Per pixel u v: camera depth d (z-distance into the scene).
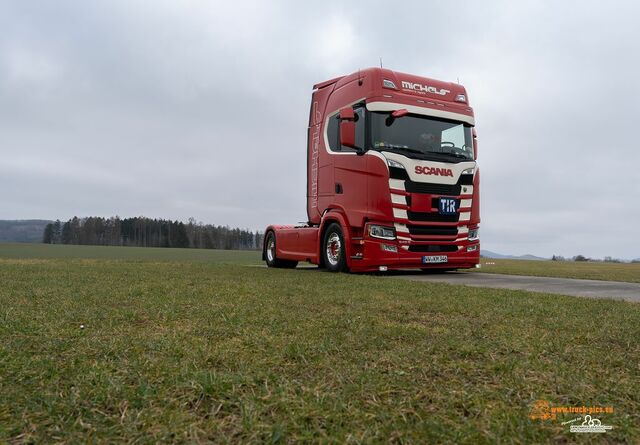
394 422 1.51
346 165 9.38
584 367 2.16
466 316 3.60
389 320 3.37
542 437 1.44
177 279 6.60
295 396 1.72
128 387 1.81
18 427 1.46
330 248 9.82
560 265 14.95
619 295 5.65
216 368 2.09
